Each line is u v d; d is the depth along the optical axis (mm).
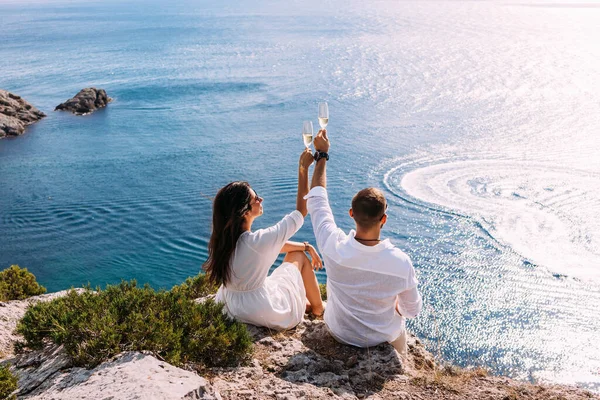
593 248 27906
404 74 96375
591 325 20625
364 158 47500
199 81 95250
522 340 19859
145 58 127875
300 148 53062
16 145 57406
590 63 102750
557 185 37594
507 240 29328
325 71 101812
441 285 24922
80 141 58844
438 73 96438
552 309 22234
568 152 47000
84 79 100938
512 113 65688
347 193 39219
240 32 189000
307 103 75250
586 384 16906
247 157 50594
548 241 29094
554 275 25484
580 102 70375
